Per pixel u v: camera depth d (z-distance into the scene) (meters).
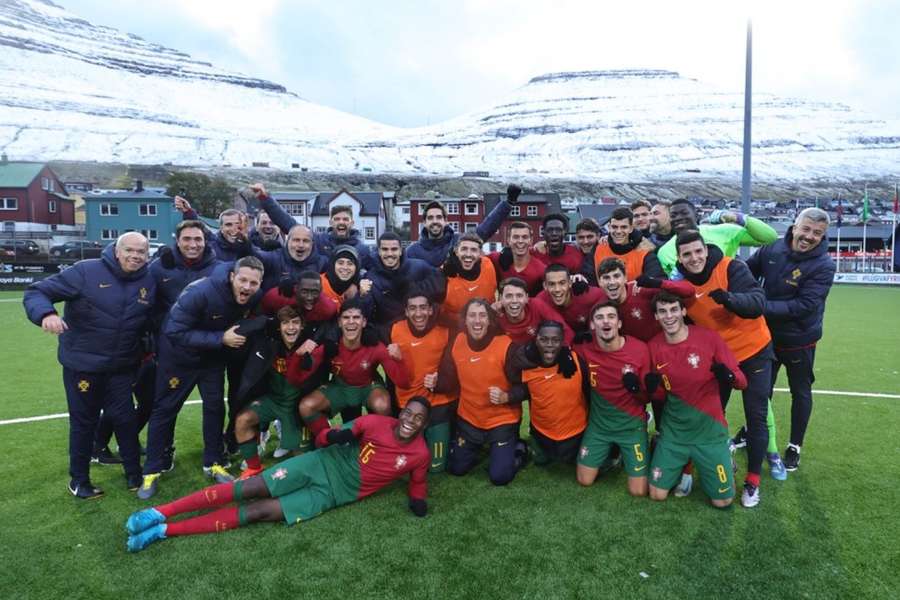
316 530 3.51
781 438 5.18
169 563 3.16
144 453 4.90
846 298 20.73
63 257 27.83
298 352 4.18
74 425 3.91
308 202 52.38
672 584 2.95
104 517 3.69
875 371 7.99
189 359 4.09
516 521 3.62
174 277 4.37
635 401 4.03
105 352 3.85
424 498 3.74
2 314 14.35
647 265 4.70
